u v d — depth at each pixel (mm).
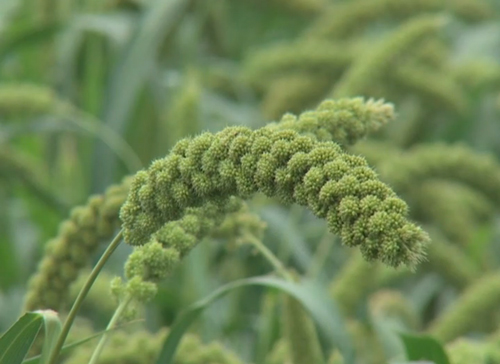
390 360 6844
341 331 5594
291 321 5801
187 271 8391
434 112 11844
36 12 12539
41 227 10398
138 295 4555
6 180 9469
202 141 3994
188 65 12047
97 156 10414
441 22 9992
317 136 4852
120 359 5652
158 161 4117
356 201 3400
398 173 9141
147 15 11555
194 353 5766
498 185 8984
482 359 5852
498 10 17750
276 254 9703
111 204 5238
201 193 3971
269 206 9164
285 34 16781
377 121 4891
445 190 10273
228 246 5480
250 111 12352
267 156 3713
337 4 14914
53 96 10172
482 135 13438
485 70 12695
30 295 5410
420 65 12352
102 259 4191
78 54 12023
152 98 11766
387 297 8719
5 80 12891
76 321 8312
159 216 4133
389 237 3295
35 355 5453
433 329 7977
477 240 10227
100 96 11211
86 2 13180
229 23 15508
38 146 11891
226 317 9328
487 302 7566
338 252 10742
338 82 11117
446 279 9477
